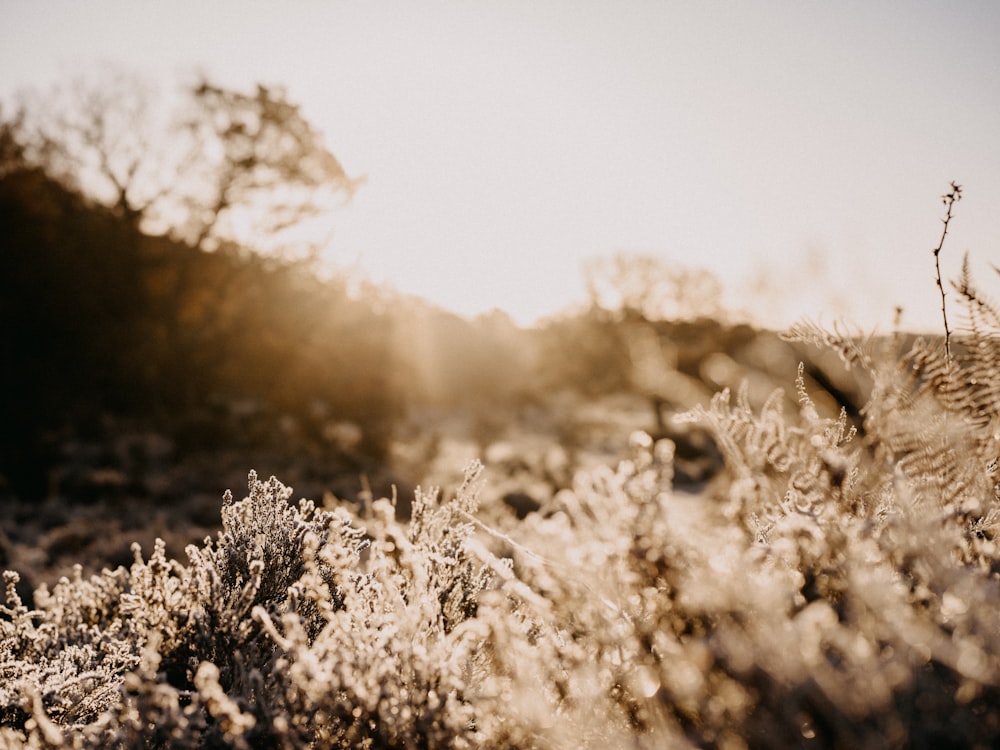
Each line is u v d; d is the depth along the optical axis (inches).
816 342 53.9
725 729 36.8
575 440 725.9
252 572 70.1
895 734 31.3
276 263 998.4
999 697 33.2
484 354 1556.3
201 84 941.2
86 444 548.7
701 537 46.3
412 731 48.4
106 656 81.2
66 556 266.2
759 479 50.1
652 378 52.7
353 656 51.6
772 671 34.7
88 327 799.1
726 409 51.5
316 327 961.5
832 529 45.5
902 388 51.3
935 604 40.8
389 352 968.9
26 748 56.3
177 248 976.3
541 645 50.4
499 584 75.5
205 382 849.5
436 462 646.5
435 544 77.9
